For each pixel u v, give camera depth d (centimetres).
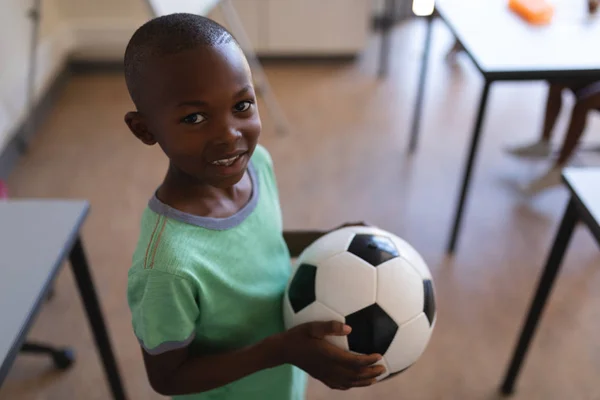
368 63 342
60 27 312
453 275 195
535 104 299
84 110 293
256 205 79
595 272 195
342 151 263
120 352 167
